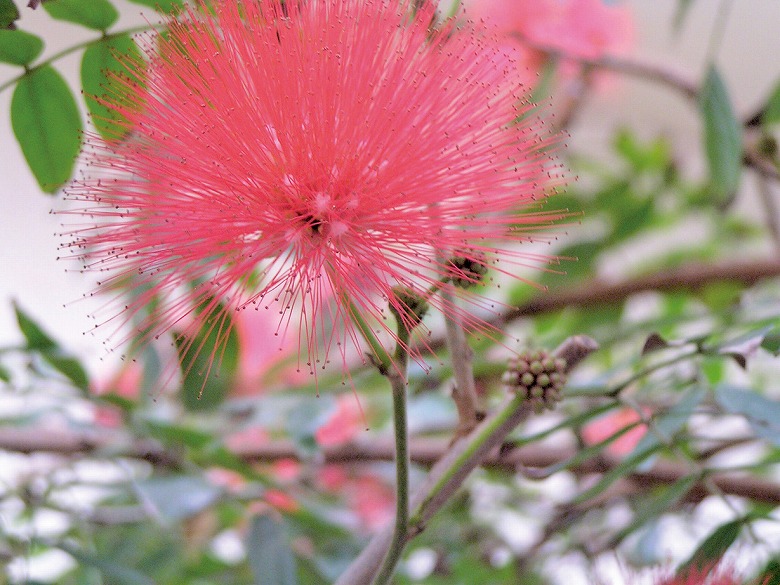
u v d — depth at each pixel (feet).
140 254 0.86
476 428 0.91
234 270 0.87
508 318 1.37
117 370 1.37
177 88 0.87
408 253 0.87
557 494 1.33
